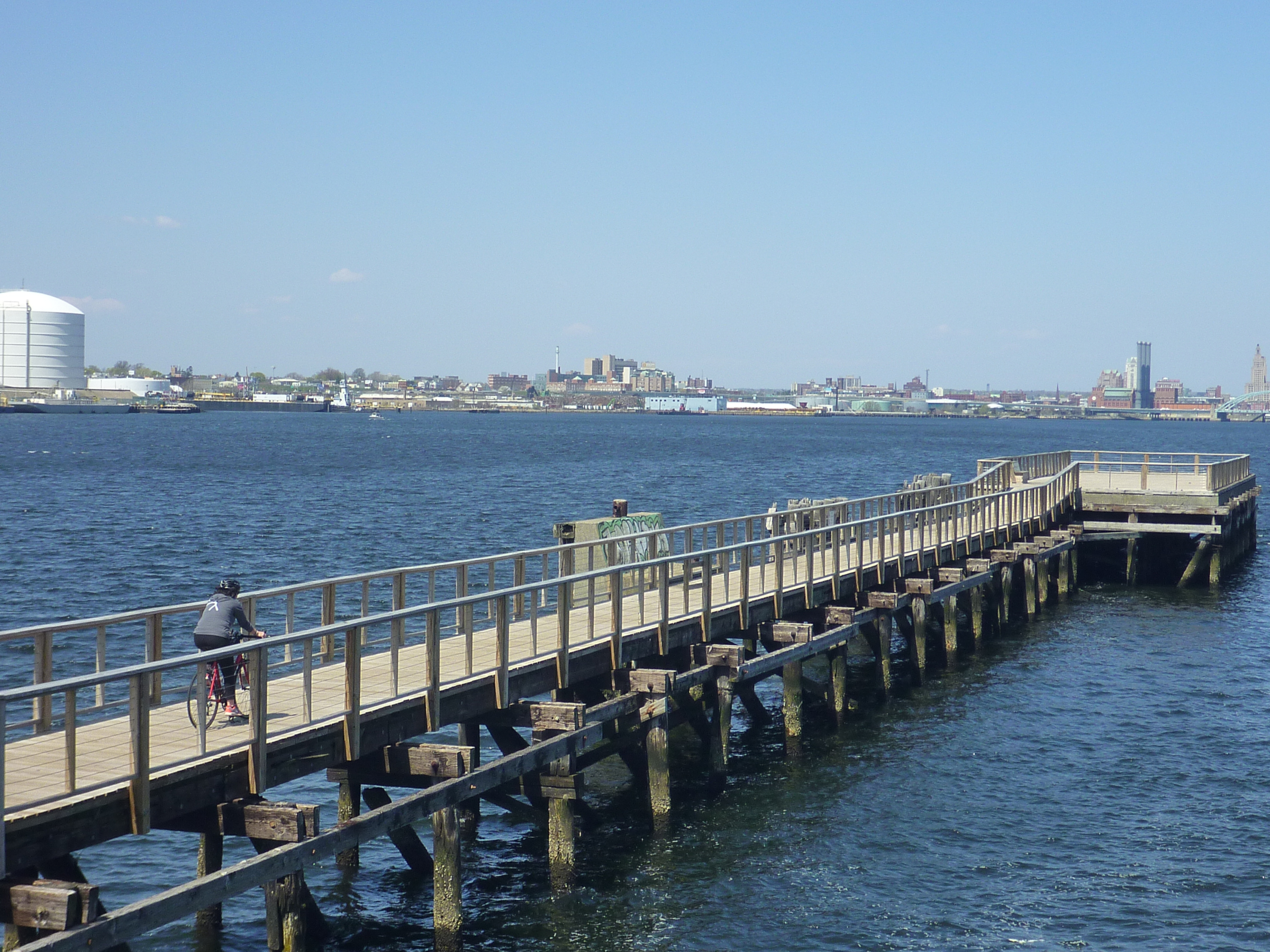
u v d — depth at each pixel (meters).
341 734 13.84
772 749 23.36
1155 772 22.14
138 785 11.38
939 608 37.28
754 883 16.92
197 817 12.54
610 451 153.88
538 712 16.56
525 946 14.91
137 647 30.16
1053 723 25.36
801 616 25.73
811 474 114.19
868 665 31.03
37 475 92.88
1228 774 22.02
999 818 19.66
